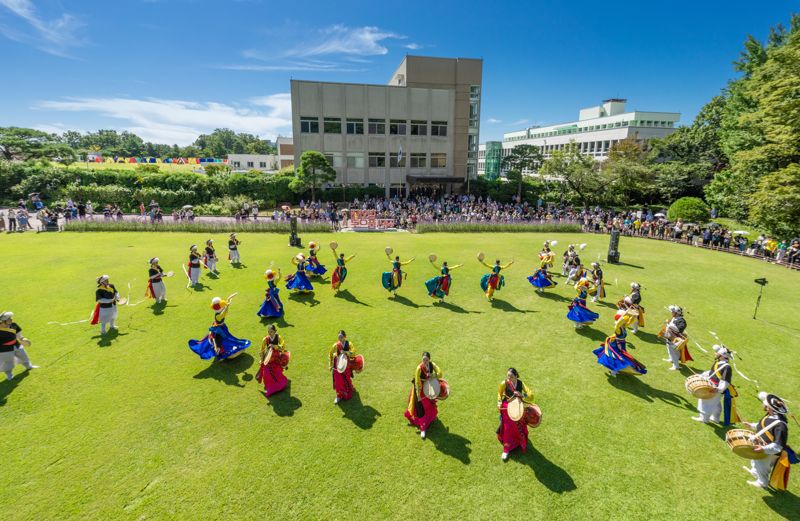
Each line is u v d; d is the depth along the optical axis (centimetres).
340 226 3291
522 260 2108
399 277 1448
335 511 577
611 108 8850
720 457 705
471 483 632
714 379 779
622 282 1762
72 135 14062
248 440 716
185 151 13475
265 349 855
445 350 1072
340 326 1207
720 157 4884
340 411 804
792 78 2517
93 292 1435
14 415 767
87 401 817
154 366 958
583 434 755
